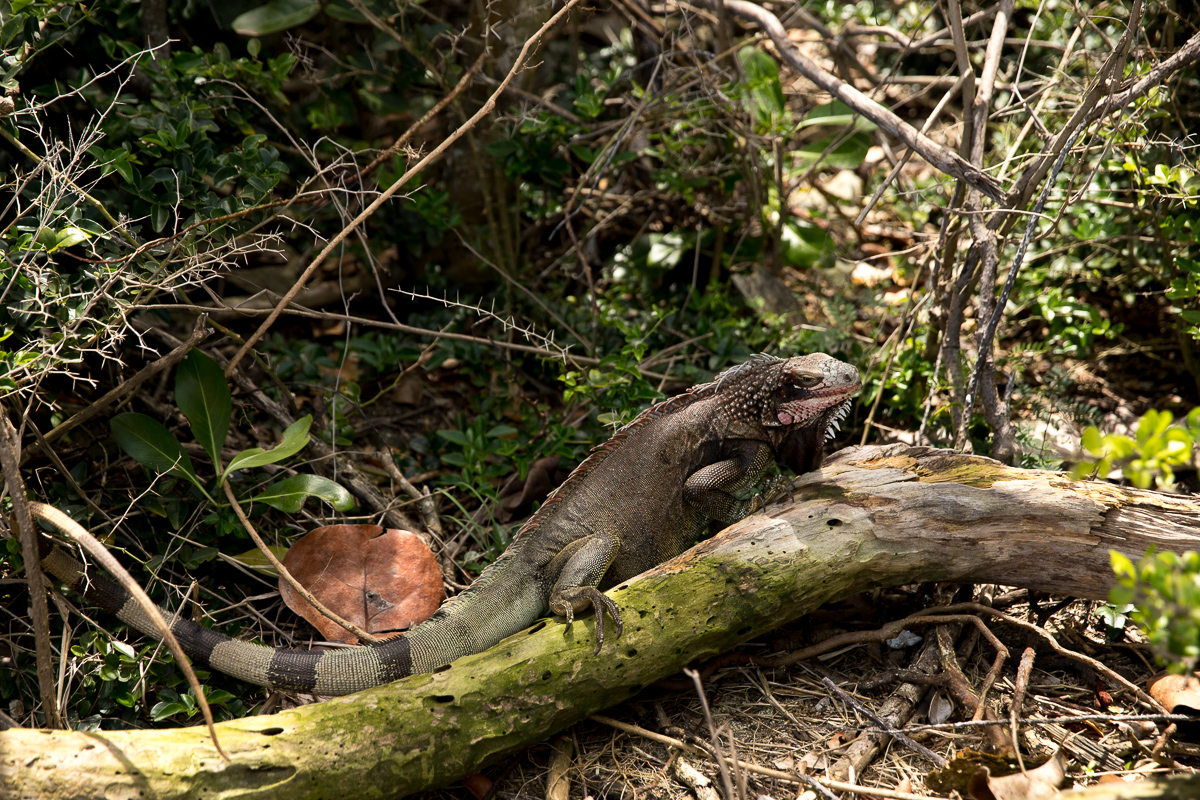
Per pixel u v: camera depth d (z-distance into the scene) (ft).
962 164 5.42
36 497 5.36
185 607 5.49
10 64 5.25
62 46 5.86
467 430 6.15
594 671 5.05
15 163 5.86
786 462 5.57
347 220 5.83
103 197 5.78
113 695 5.14
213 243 5.68
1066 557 5.21
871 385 6.29
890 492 5.30
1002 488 5.25
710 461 5.52
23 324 5.21
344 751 4.83
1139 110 5.54
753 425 5.49
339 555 5.53
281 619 5.58
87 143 5.25
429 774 4.90
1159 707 5.03
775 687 5.28
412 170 5.32
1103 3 6.31
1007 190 5.85
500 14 6.40
